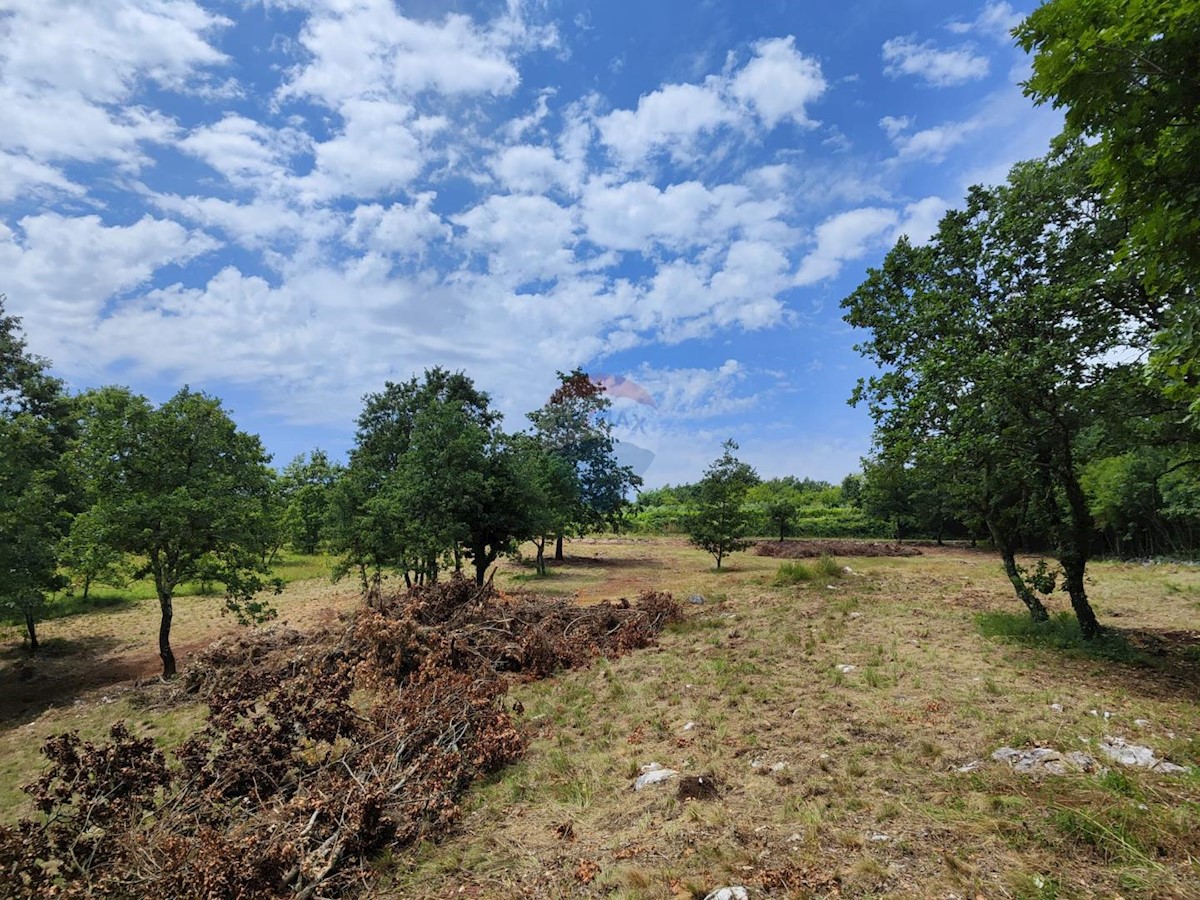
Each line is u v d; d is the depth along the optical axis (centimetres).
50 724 1039
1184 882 311
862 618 1114
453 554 1975
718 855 380
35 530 1420
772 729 604
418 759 583
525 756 632
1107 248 763
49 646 1631
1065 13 368
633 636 1109
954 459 825
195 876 390
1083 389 752
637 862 387
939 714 591
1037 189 816
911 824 393
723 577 2173
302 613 1866
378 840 474
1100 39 353
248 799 524
